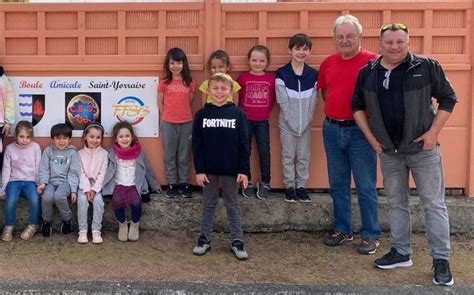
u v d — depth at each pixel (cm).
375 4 640
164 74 645
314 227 629
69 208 616
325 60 586
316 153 657
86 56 652
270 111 649
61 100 658
